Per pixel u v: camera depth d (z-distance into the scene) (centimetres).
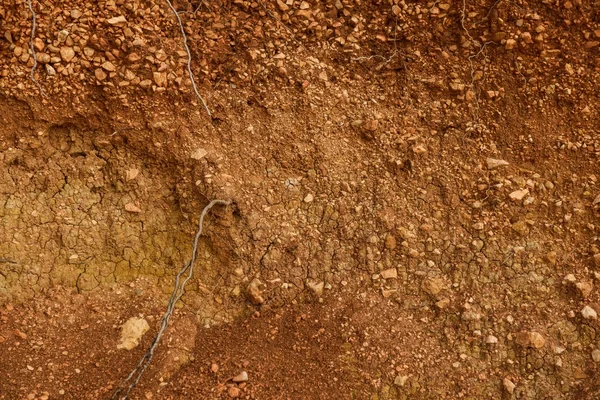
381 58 181
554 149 175
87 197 169
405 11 180
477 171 175
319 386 155
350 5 181
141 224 169
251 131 174
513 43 177
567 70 176
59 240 166
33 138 167
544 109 177
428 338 161
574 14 176
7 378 150
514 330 160
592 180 172
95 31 168
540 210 171
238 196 170
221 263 169
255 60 176
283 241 170
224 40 177
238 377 154
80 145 170
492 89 179
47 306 160
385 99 179
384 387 155
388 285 167
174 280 168
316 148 175
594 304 161
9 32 165
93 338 158
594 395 153
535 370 157
